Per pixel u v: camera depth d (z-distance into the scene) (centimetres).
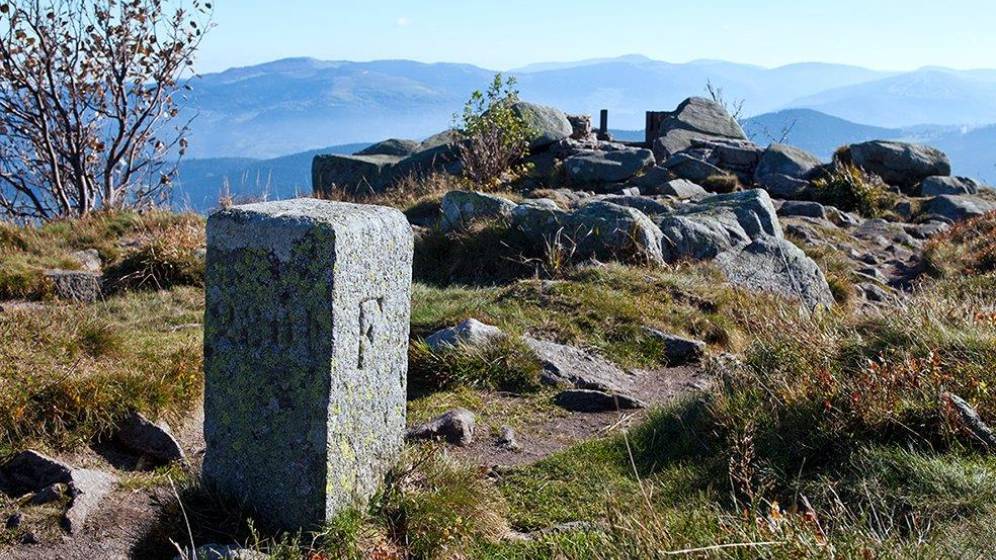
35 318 796
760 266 1261
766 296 1153
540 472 620
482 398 791
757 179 2317
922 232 1970
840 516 448
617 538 445
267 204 503
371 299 496
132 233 1464
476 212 1394
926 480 495
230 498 499
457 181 2103
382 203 1902
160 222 1494
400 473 527
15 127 2097
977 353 676
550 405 782
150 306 1080
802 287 1247
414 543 490
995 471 504
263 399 486
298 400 476
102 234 1423
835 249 1664
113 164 2095
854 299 1320
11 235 1331
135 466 634
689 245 1317
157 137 2169
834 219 2008
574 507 561
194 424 711
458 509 514
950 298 913
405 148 2588
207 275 495
